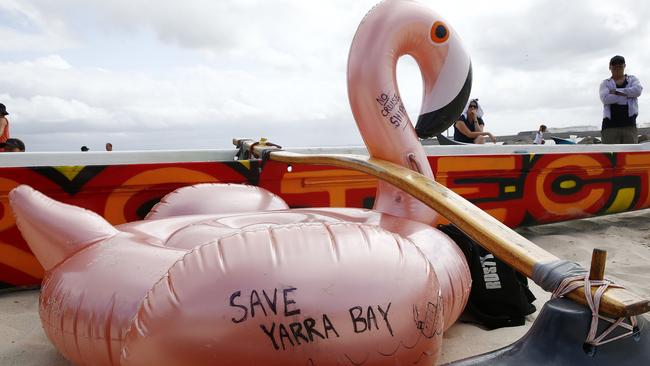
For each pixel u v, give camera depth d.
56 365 2.26
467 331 2.65
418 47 2.80
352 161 2.74
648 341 1.38
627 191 5.21
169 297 1.35
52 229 2.04
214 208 2.86
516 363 1.36
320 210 2.59
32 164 3.46
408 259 1.56
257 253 1.41
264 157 3.58
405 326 1.44
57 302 1.82
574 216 5.00
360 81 2.70
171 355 1.31
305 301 1.34
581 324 1.32
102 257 1.88
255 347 1.30
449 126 2.90
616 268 3.72
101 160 3.72
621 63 6.51
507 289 2.73
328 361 1.34
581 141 10.61
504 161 4.53
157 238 2.16
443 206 2.03
